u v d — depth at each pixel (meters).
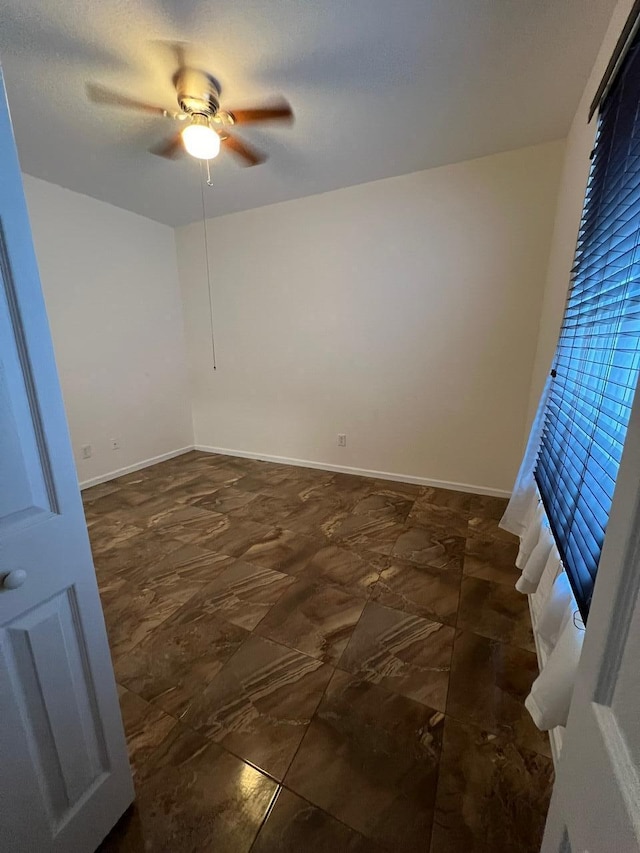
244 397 3.91
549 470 1.51
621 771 0.39
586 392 1.19
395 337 3.05
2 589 0.65
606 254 1.09
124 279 3.38
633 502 0.43
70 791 0.81
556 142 2.26
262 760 1.09
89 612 0.82
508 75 1.64
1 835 0.69
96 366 3.23
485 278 2.66
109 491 3.15
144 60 1.50
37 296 0.67
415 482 3.25
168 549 2.24
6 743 0.68
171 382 3.98
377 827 0.93
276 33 1.38
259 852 0.89
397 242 2.85
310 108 1.85
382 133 2.11
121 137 2.09
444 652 1.47
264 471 3.63
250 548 2.24
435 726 1.18
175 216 3.48
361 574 1.97
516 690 1.30
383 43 1.45
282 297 3.42
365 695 1.29
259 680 1.35
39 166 2.48
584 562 0.94
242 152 2.29
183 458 4.07
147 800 0.99
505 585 1.87
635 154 0.93
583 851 0.45
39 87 1.66
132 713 1.23
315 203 3.05
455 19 1.34
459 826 0.93
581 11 1.31
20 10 1.26
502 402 2.81
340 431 3.49
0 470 0.64
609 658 0.46
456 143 2.25
